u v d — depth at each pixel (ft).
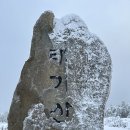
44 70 9.80
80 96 9.91
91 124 9.84
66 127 9.66
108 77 10.25
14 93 9.83
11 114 9.76
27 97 9.75
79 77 9.96
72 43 10.01
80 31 10.19
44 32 9.95
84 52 10.07
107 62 10.28
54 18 10.14
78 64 9.98
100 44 10.29
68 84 9.85
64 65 9.89
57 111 9.71
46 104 9.69
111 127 20.45
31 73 9.81
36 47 9.88
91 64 10.12
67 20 10.28
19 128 9.68
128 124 22.13
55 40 9.95
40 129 9.52
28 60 9.87
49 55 9.87
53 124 9.62
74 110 9.78
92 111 9.92
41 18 9.97
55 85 9.79
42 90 9.73
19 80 9.86
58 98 9.76
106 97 10.18
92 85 10.06
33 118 9.53
